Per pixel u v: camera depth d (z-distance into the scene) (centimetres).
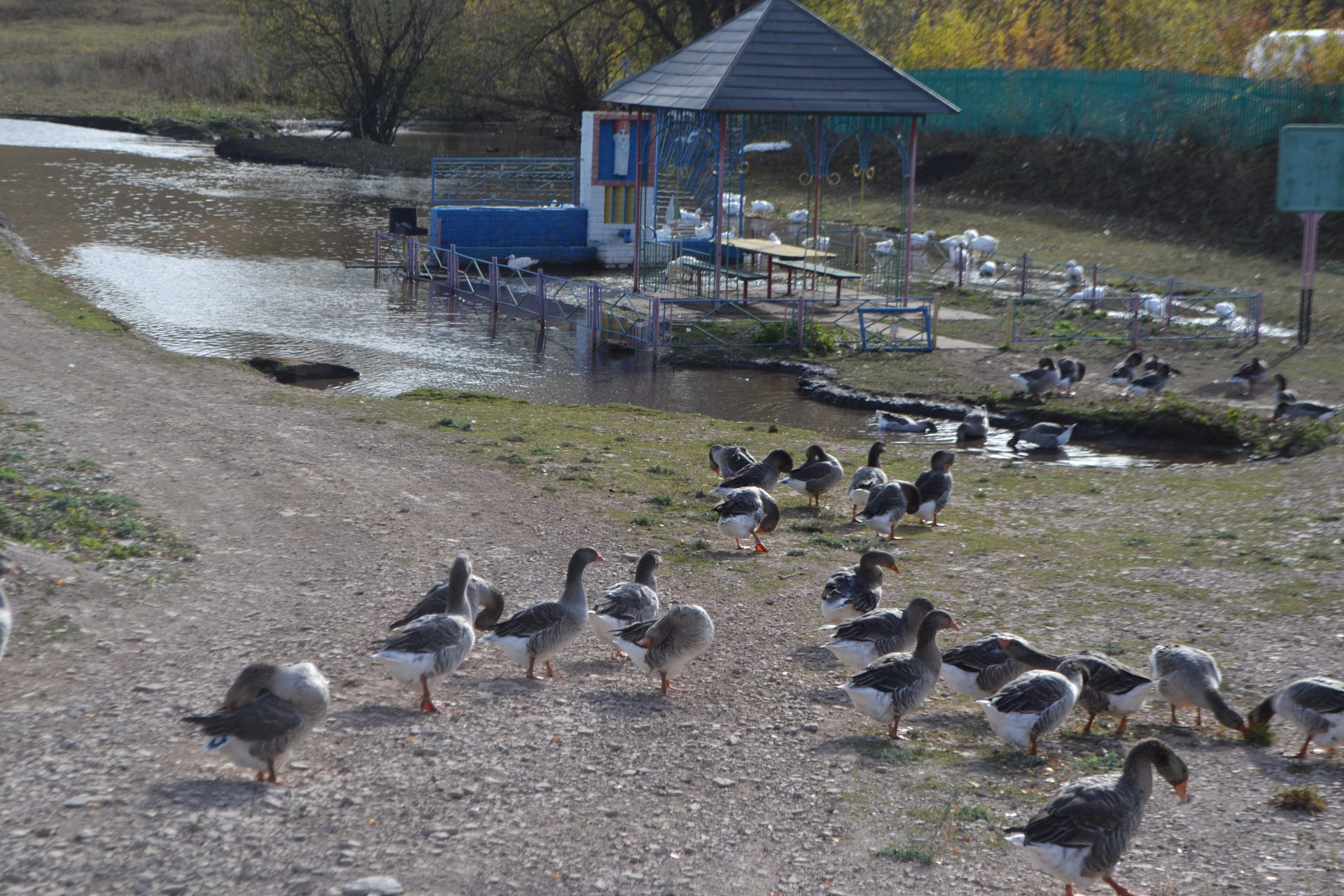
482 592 1162
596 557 1109
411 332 3048
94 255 3834
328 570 1357
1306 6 5178
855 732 1018
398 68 6894
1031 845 736
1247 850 820
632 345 2959
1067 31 5919
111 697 994
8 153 6150
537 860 773
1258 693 1108
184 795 828
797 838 818
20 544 1294
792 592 1376
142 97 8275
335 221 4744
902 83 3120
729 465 1783
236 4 6769
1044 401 2383
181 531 1445
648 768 923
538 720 1005
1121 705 1002
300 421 2048
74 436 1817
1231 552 1542
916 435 2266
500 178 5569
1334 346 2780
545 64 6769
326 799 838
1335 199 2748
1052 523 1705
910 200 3142
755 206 4341
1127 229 4206
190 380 2305
